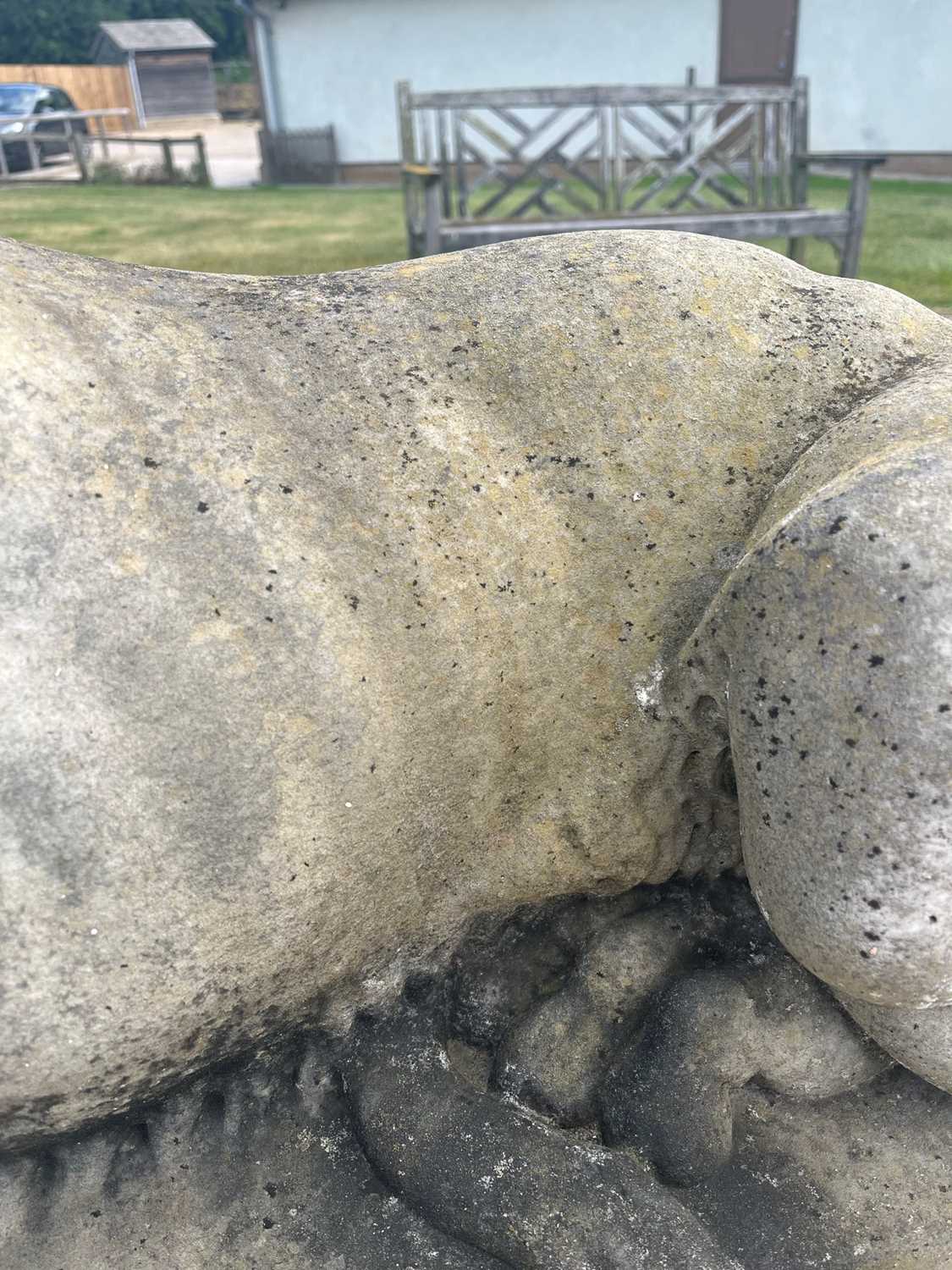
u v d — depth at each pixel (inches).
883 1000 38.6
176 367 38.4
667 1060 44.2
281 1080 45.1
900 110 356.8
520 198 300.8
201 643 35.4
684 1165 43.3
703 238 48.7
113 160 475.8
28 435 34.1
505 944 49.8
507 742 42.9
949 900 35.6
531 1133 42.3
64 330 37.0
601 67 380.5
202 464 36.9
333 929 40.4
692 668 42.2
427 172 162.6
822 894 37.3
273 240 241.4
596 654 43.2
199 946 36.7
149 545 35.2
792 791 37.5
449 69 391.9
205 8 937.5
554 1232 39.7
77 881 34.2
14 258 39.3
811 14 355.6
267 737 36.4
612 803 45.8
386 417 40.8
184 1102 42.9
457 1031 48.9
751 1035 45.1
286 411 39.6
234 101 767.1
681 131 177.5
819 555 35.7
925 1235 43.4
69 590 33.8
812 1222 43.5
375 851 40.3
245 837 36.5
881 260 199.0
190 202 334.0
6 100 552.1
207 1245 41.4
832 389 44.5
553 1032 46.6
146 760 34.7
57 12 887.7
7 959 33.7
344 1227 42.0
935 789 34.2
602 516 42.8
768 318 45.4
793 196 185.5
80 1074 36.6
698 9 365.7
